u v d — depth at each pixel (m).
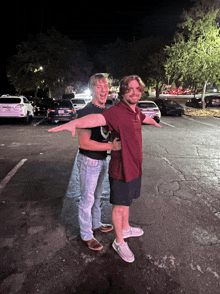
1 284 2.17
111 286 2.16
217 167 5.76
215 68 18.39
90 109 2.31
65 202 3.82
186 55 19.67
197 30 19.69
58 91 48.91
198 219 3.34
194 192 4.27
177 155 6.85
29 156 6.64
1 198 3.96
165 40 29.70
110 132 2.37
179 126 13.07
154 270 2.36
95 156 2.42
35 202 3.81
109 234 2.95
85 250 2.65
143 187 4.47
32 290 2.11
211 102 24.81
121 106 2.17
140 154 2.35
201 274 2.32
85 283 2.20
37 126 12.91
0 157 6.52
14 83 34.34
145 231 3.03
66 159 6.34
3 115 13.64
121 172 2.29
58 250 2.64
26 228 3.07
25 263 2.44
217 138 9.57
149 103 14.00
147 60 30.42
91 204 2.62
